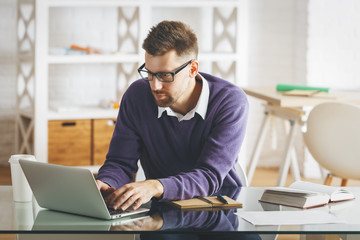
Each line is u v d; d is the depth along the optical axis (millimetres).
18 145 5070
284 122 4289
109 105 4922
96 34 5281
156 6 5312
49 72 5215
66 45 5215
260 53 5590
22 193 1950
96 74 5336
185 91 2244
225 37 5258
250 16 5531
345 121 3461
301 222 1719
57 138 4676
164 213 1805
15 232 1605
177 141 2312
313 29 5281
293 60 5633
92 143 4785
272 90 4164
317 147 3627
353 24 5301
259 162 5750
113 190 1971
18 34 4934
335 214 1840
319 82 5344
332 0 5262
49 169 1751
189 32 2100
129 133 2346
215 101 2266
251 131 5684
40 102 4586
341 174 3629
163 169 2381
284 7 5559
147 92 2332
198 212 1823
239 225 1679
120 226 1654
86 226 1654
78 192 1728
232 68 5184
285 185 5078
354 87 5363
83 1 4629
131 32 5086
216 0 4961
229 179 2279
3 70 5164
